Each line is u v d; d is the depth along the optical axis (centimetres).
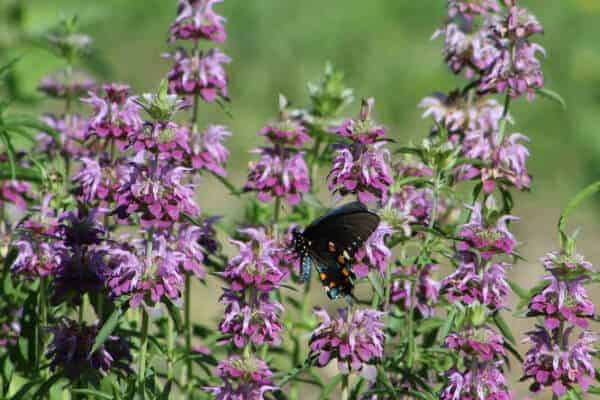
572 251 817
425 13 2803
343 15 2712
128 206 802
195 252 885
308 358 859
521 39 974
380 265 859
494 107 1064
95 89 1178
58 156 989
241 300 848
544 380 826
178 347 1055
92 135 981
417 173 1005
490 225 865
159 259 830
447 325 856
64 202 970
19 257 895
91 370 872
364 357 828
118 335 898
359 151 885
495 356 884
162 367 1105
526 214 2153
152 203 796
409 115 2436
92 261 852
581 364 831
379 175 877
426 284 966
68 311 1034
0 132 943
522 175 991
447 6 1072
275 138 988
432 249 898
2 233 1020
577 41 2594
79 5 1733
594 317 816
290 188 989
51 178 943
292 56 2628
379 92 2497
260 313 846
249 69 2586
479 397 834
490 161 955
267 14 2666
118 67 2623
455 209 1072
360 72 2580
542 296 829
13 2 1602
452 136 1061
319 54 2636
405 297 969
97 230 854
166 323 1024
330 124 1137
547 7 2664
